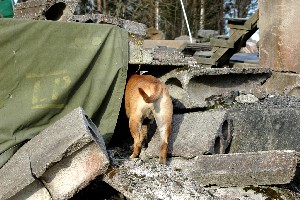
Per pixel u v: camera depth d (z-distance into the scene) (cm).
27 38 463
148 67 593
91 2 2227
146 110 490
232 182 448
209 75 578
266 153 459
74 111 443
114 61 520
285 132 559
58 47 482
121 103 546
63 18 653
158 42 1527
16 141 461
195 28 2795
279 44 828
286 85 816
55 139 398
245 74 636
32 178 366
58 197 377
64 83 489
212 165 459
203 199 383
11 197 367
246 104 601
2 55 450
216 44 982
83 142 369
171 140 515
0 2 881
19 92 464
